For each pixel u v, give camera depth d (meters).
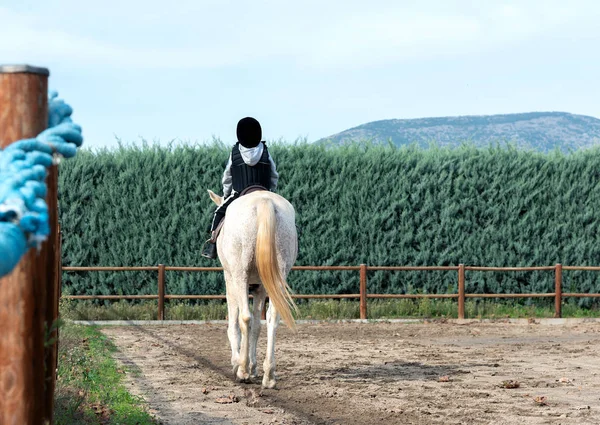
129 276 18.02
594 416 7.57
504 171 18.92
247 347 8.74
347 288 18.34
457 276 18.66
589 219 19.12
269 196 8.59
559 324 16.70
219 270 17.11
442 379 9.57
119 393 7.91
